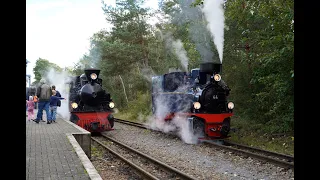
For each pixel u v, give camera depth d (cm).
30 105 1587
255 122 1438
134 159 939
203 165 846
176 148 1119
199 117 1202
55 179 532
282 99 1177
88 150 964
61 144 869
